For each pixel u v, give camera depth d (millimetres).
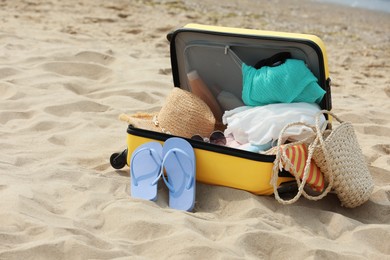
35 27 8828
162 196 4043
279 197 3979
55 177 4125
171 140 4117
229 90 4559
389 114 6527
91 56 7262
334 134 4000
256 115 4195
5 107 5539
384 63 9320
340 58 9414
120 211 3689
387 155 5195
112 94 6176
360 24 13805
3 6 10031
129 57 7590
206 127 4367
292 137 4129
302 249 3494
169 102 4445
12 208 3529
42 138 4918
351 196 4031
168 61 7797
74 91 6258
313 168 4043
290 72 4148
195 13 11867
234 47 4375
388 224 4016
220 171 4070
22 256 3146
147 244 3410
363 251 3617
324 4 16469
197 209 3977
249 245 3504
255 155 3959
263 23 11938
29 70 6566
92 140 4941
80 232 3406
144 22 10258
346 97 7227
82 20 9805
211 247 3354
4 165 4215
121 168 4418
